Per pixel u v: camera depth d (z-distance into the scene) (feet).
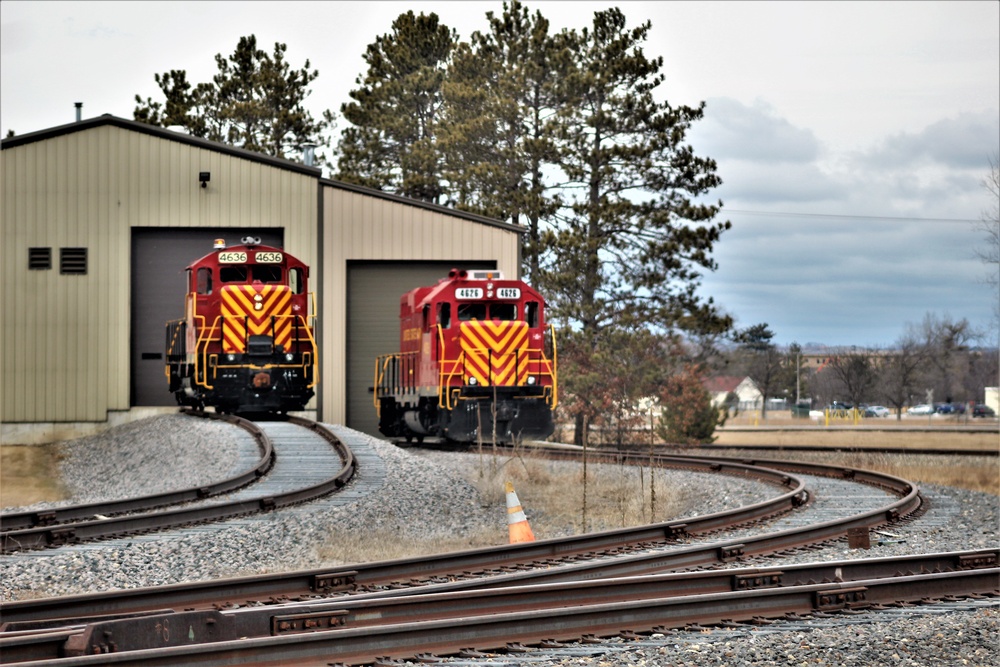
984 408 597.93
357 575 59.21
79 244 183.62
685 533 78.69
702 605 49.62
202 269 156.97
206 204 184.55
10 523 83.51
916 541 77.41
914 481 123.34
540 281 251.39
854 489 109.09
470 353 146.30
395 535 84.58
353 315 188.44
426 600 47.03
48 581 63.52
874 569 59.47
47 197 183.52
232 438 132.77
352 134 327.67
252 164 184.96
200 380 153.89
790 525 84.48
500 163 271.49
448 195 299.17
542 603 50.08
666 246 246.68
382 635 42.22
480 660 42.22
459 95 277.85
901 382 543.39
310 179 185.57
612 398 223.10
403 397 165.68
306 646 40.57
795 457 170.40
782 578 56.18
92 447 168.55
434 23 324.60
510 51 277.44
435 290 152.87
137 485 128.16
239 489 102.42
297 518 86.58
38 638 38.55
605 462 140.46
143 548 72.79
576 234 242.58
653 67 255.50
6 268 183.01
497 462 120.37
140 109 345.10
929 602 54.08
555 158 252.21
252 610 42.78
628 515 97.86
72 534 75.72
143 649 39.55
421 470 116.26
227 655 38.96
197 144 184.75
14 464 158.10
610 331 239.09
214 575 67.41
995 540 78.07
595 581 51.42
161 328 185.57
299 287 162.40
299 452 123.85
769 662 42.27
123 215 183.93
